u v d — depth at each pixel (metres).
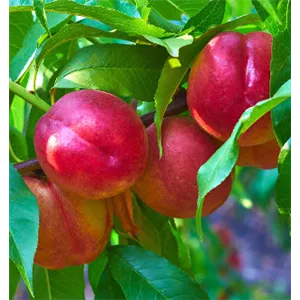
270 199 1.10
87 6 0.38
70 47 0.50
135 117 0.39
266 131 0.38
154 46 0.42
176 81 0.39
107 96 0.39
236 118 0.38
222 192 0.43
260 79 0.37
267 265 2.30
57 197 0.42
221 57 0.38
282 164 0.35
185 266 0.53
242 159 0.45
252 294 1.73
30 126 0.50
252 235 2.38
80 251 0.43
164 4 0.55
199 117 0.39
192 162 0.41
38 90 0.50
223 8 0.40
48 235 0.42
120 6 0.44
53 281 0.52
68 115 0.38
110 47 0.42
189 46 0.39
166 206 0.42
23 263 0.35
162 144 0.41
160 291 0.43
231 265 1.54
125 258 0.45
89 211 0.42
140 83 0.42
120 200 0.44
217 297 1.51
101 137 0.38
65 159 0.38
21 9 0.43
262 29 0.45
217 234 1.56
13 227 0.35
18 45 0.55
